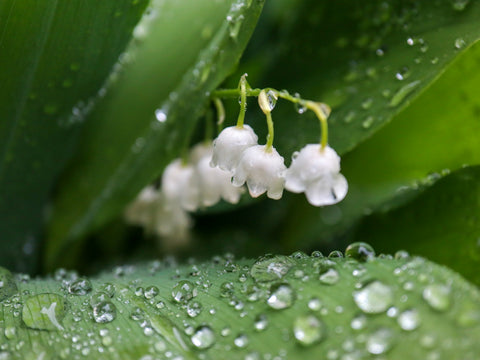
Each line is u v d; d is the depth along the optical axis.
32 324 0.16
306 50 0.20
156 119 0.19
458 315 0.15
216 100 0.18
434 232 0.18
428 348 0.15
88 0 0.17
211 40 0.20
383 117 0.18
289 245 0.21
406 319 0.15
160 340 0.16
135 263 0.21
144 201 0.21
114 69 0.20
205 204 0.19
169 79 0.20
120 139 0.20
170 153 0.19
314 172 0.17
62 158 0.20
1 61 0.18
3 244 0.20
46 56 0.18
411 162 0.20
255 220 0.22
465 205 0.18
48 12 0.17
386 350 0.15
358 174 0.20
